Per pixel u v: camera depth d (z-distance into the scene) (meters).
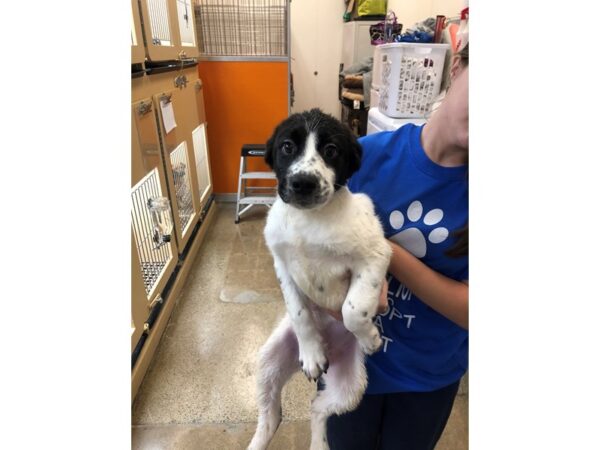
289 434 1.90
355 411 1.33
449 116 0.99
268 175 3.90
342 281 1.18
